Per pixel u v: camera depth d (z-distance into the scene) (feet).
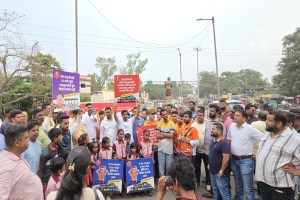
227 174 19.11
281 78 173.27
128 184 23.99
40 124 17.62
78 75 26.89
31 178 10.23
